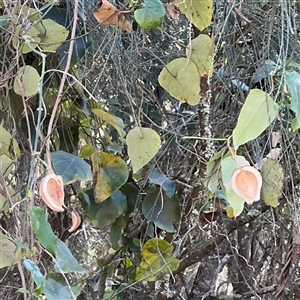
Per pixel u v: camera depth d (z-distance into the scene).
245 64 1.04
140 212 1.19
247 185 0.59
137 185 1.22
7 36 0.84
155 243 1.01
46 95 0.96
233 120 1.04
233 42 1.01
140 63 1.07
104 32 0.95
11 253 0.70
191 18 0.73
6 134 0.82
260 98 0.61
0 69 0.91
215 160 0.72
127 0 0.81
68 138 1.06
